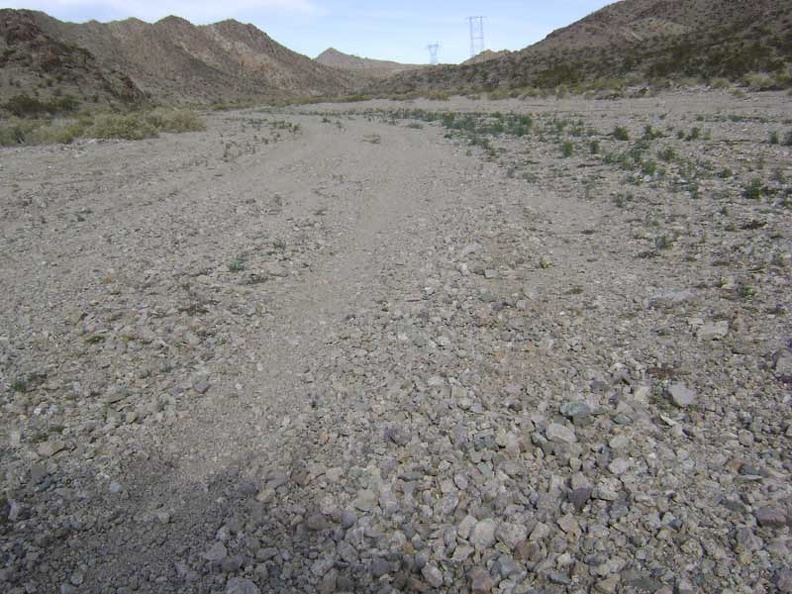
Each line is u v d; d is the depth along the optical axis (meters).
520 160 16.42
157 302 7.62
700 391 5.09
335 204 13.01
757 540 3.62
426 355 6.09
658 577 3.50
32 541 3.99
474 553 3.79
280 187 15.11
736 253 7.84
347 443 4.87
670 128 18.89
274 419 5.26
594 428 4.80
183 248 9.94
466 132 23.70
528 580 3.59
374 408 5.27
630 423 4.80
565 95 36.44
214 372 6.03
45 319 7.12
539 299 7.15
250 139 26.22
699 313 6.32
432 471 4.48
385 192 13.99
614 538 3.78
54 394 5.60
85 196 14.08
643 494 4.08
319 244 10.11
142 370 6.03
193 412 5.38
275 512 4.22
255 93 143.88
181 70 140.62
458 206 11.88
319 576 3.72
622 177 13.00
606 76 42.66
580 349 5.95
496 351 6.05
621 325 6.31
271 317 7.29
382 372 5.87
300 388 5.71
